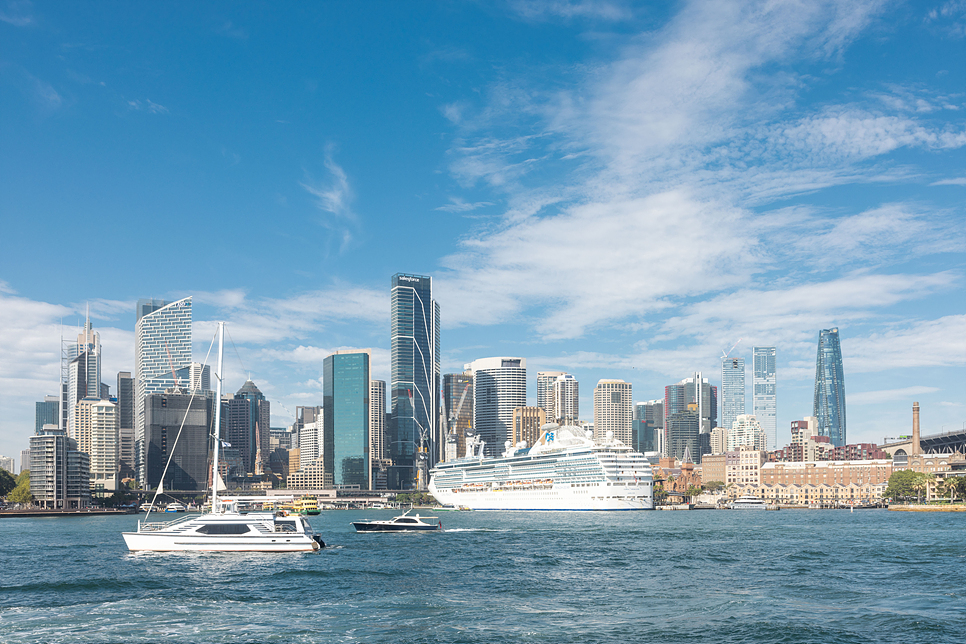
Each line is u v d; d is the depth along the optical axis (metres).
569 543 184.38
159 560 139.75
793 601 96.94
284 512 185.12
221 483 166.38
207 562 137.00
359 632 80.62
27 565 138.00
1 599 99.56
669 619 86.19
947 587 107.06
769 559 145.00
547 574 123.75
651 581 115.62
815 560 142.25
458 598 100.00
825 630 79.88
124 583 111.44
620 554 156.00
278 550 151.50
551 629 81.62
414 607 93.62
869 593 102.69
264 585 110.31
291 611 91.19
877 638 76.62
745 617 86.69
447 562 139.88
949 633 78.25
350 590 106.19
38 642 77.56
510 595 102.56
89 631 81.62
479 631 80.81
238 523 151.38
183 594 102.56
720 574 123.31
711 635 78.62
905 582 112.31
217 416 166.00
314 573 123.00
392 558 146.00
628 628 81.81
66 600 98.44
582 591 105.94
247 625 83.88
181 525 151.00
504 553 157.75
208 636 79.31
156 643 76.88
